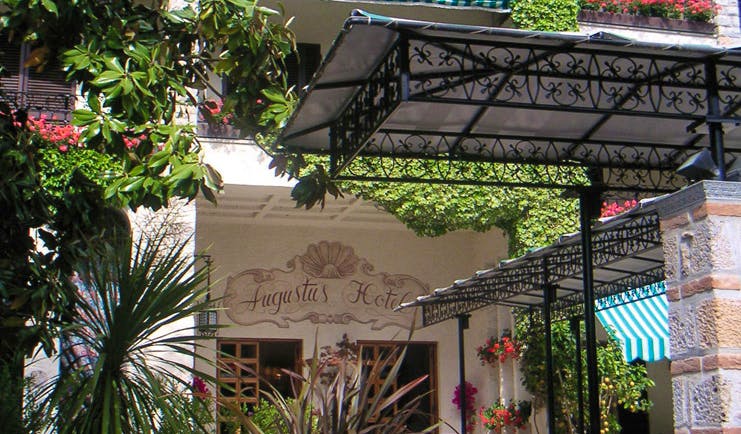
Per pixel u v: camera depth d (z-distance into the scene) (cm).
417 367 1933
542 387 1611
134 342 685
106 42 790
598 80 713
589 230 911
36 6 779
